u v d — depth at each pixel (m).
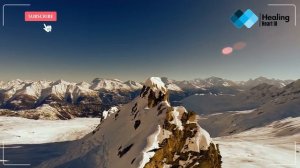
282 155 68.69
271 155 66.88
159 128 29.28
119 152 33.69
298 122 168.25
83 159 40.44
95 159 38.53
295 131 135.75
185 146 29.62
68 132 149.12
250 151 71.06
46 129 156.00
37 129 154.00
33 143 109.81
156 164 27.30
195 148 29.44
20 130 146.25
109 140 41.09
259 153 68.38
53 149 87.88
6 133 134.00
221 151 68.56
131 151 29.83
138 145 29.14
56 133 144.75
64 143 99.81
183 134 30.06
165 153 28.34
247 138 134.25
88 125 186.25
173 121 29.89
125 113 44.03
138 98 40.97
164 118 30.22
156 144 28.09
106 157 36.75
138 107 39.22
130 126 37.94
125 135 37.12
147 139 28.41
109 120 48.41
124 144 34.41
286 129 150.50
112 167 31.98
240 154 65.69
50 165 46.84
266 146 82.94
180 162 28.61
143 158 26.34
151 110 34.97
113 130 43.06
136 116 38.09
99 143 43.03
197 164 28.70
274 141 109.25
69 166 40.25
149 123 32.56
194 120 30.94
